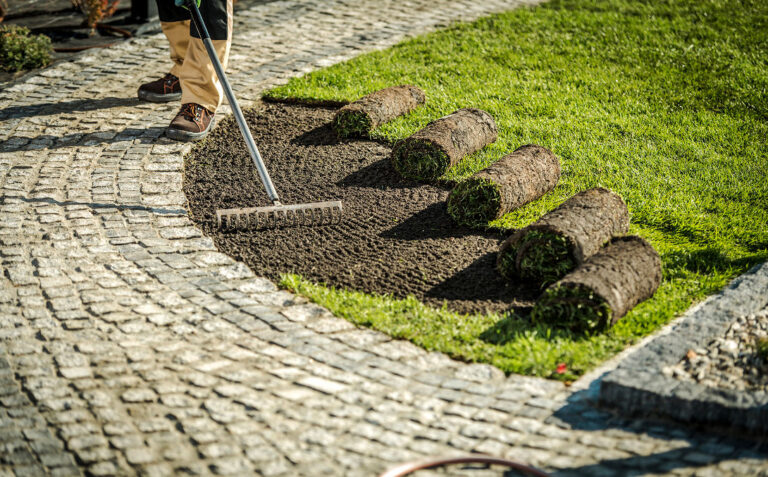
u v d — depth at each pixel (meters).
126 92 9.09
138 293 5.31
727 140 8.09
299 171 7.36
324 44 10.77
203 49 7.85
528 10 12.10
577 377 4.51
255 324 5.00
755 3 12.03
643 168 7.41
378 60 10.12
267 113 8.68
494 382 4.46
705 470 3.70
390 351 4.75
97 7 11.01
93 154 7.52
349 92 9.09
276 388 4.34
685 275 5.66
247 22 11.59
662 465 3.75
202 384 4.36
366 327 5.01
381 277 5.66
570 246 5.36
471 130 7.52
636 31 11.10
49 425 4.00
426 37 10.97
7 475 3.67
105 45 10.65
